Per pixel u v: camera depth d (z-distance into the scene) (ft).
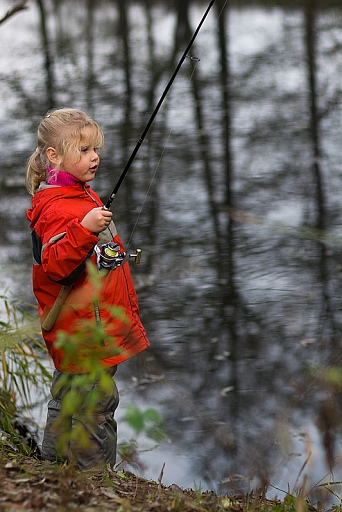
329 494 24.93
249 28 135.85
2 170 78.89
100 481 21.25
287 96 104.12
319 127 91.81
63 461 23.32
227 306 48.06
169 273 53.36
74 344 17.46
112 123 96.27
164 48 135.23
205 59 124.67
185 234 60.95
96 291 18.08
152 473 30.58
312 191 71.05
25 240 60.13
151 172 77.82
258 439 30.96
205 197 70.13
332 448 25.39
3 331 34.37
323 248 56.75
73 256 21.98
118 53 132.16
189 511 19.71
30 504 18.13
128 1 160.45
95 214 21.94
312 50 122.01
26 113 100.58
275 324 44.75
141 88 111.96
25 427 32.37
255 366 39.96
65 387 23.12
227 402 36.60
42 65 124.88
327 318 45.29
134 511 18.89
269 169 77.41
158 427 16.28
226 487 29.53
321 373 24.47
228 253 56.95
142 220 64.69
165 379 38.96
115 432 23.98
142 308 48.24
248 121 94.43
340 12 135.85
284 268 52.85
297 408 29.71
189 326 45.32
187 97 106.73
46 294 23.99
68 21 155.43
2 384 33.37
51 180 24.00
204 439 32.91
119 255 22.93
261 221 62.44
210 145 86.38
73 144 23.67
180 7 139.23
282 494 27.68
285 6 140.36
